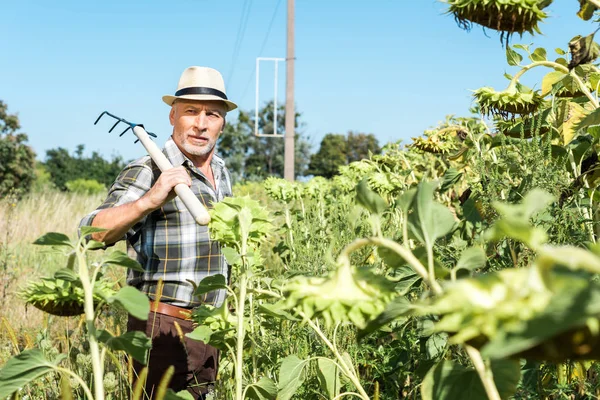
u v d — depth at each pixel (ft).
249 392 7.42
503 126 10.47
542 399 7.52
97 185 194.29
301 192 18.67
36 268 25.89
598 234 8.97
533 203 2.56
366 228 13.02
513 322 2.47
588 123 8.73
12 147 101.14
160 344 10.27
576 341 2.57
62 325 16.94
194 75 10.91
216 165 11.97
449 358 8.66
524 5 7.10
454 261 8.32
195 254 10.50
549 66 9.24
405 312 3.53
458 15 7.48
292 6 65.41
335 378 7.55
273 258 19.90
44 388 9.09
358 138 171.22
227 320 7.64
